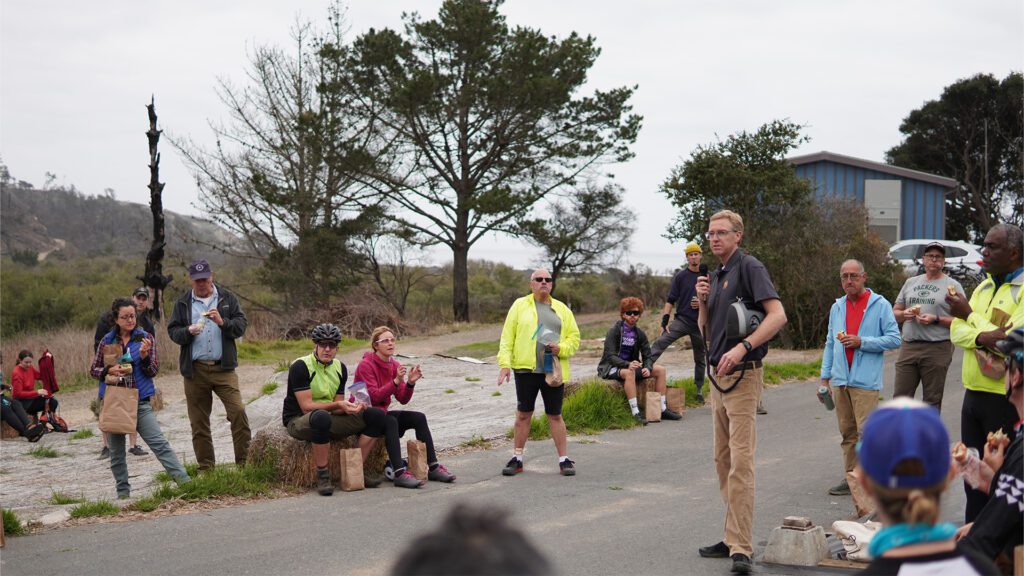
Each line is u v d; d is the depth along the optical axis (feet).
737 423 19.08
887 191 107.76
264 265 125.59
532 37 119.14
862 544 19.90
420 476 28.89
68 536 22.35
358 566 19.56
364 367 28.81
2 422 48.80
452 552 4.44
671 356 62.69
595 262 140.87
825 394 25.57
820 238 67.31
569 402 39.37
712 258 68.28
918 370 27.91
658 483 28.04
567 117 122.83
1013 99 152.97
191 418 31.81
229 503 25.98
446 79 118.52
